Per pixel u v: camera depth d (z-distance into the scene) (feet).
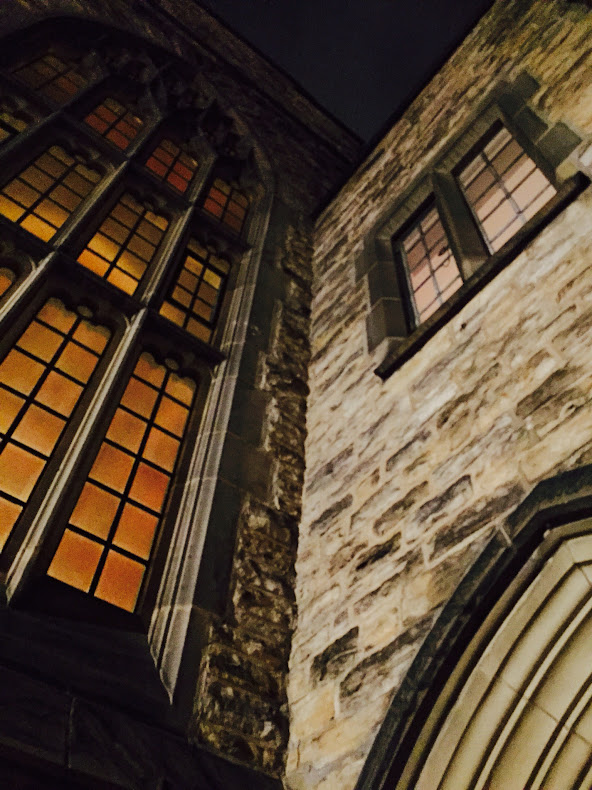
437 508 8.90
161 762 7.55
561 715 6.38
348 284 18.58
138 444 12.64
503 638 6.81
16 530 9.69
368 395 13.00
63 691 7.61
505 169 14.76
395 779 6.91
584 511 6.50
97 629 9.12
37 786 6.32
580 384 7.73
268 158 28.73
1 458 10.38
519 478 7.77
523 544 6.96
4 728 6.55
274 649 10.23
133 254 17.69
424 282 15.66
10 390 11.48
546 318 9.05
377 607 8.93
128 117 23.89
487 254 13.50
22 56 21.27
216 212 23.43
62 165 18.47
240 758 8.47
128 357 13.51
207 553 10.77
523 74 15.23
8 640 7.84
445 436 9.71
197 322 17.17
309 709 9.09
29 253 14.29
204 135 26.43
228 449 13.00
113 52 25.43
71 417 12.00
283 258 21.99
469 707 6.75
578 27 13.64
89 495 10.95
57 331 13.41
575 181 9.87
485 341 10.14
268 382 15.62
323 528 11.62
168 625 9.72
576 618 6.49
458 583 7.67
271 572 11.30
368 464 11.38
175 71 28.17
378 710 7.76
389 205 19.39
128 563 10.62
